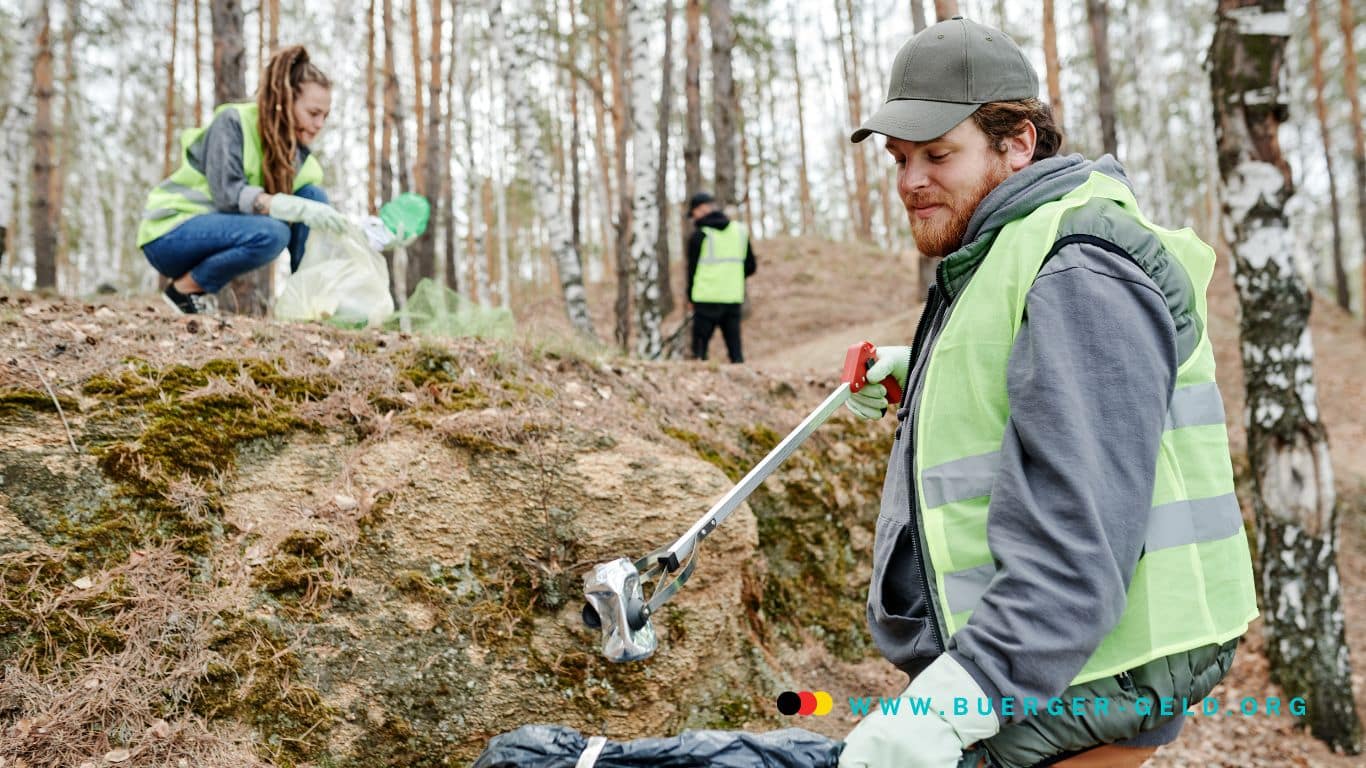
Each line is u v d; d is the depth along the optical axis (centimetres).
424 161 1758
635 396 400
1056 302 129
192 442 269
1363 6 2188
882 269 1927
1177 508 130
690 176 1437
